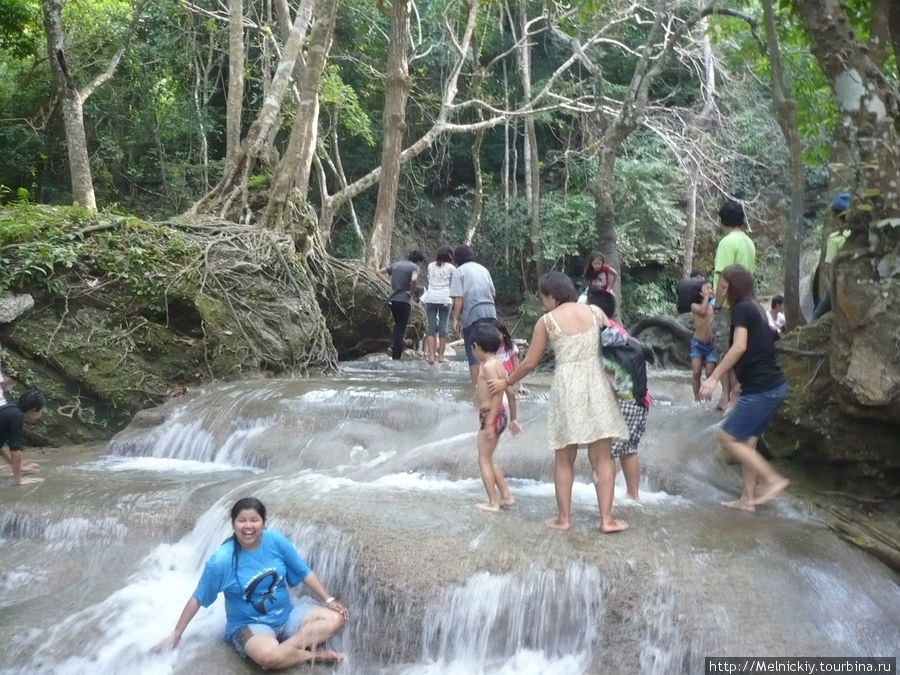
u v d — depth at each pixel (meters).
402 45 17.69
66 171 21.16
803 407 6.43
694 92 25.58
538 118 25.89
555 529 5.49
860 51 6.21
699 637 4.56
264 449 8.27
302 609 5.25
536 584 4.95
